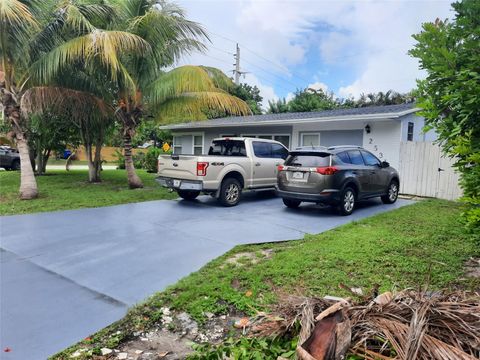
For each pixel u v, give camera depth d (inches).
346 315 75.1
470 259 191.6
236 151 388.5
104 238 237.0
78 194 416.8
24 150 378.3
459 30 132.0
